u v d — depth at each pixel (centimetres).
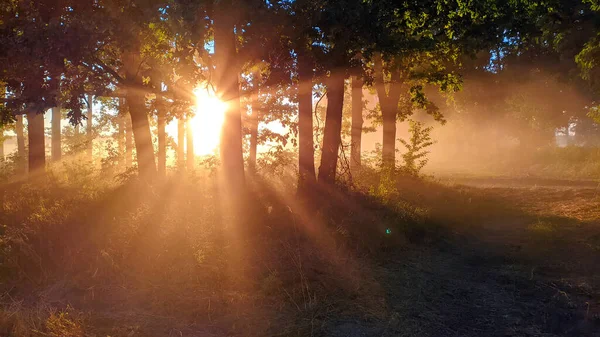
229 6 840
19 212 970
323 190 1148
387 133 2064
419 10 1088
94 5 889
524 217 1398
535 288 678
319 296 584
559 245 950
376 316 545
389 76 1989
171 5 778
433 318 555
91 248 671
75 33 757
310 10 912
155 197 1030
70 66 841
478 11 1106
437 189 1858
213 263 662
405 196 1455
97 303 539
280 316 529
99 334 454
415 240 971
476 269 793
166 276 617
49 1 845
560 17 1457
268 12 872
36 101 777
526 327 536
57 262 634
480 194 1923
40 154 1691
